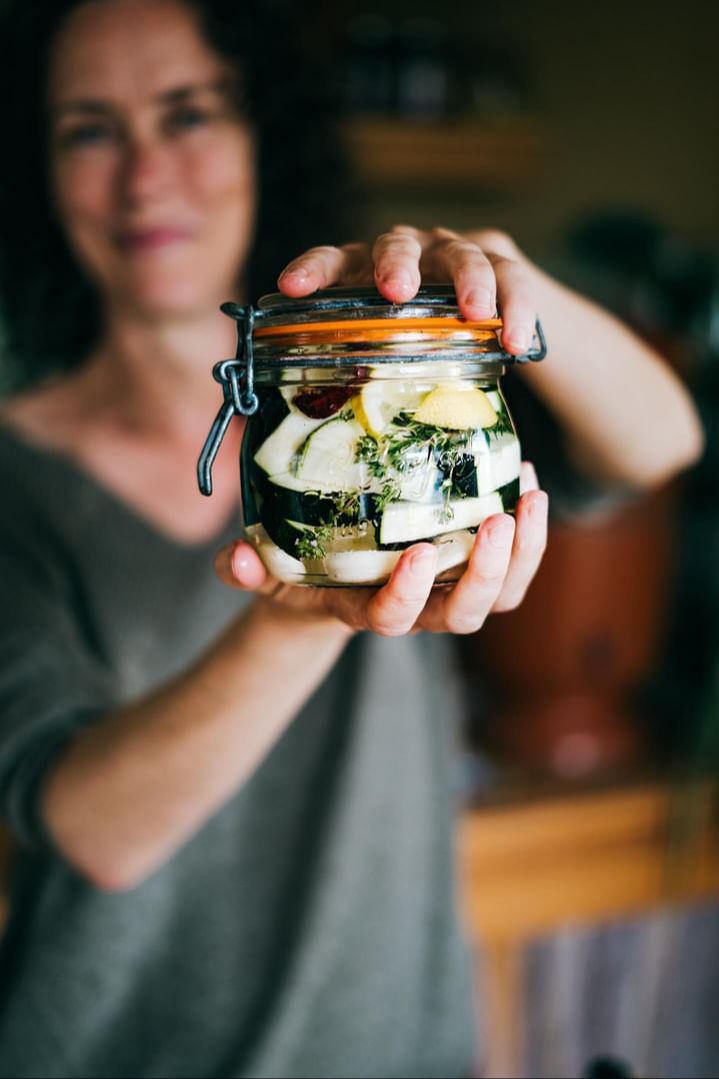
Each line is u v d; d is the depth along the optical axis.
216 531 0.82
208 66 0.81
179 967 0.79
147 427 0.83
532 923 1.15
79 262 0.87
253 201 0.88
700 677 1.33
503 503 0.44
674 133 1.73
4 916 0.97
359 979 0.81
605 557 1.17
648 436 0.68
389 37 1.37
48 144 0.81
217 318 0.85
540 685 1.23
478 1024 1.02
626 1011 1.21
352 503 0.42
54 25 0.78
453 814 0.90
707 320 1.30
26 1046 0.75
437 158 1.41
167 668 0.81
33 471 0.79
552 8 1.63
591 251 1.46
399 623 0.41
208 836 0.79
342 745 0.81
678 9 1.69
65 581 0.79
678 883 1.20
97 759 0.59
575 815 1.14
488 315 0.41
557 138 1.67
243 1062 0.77
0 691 0.68
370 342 0.41
